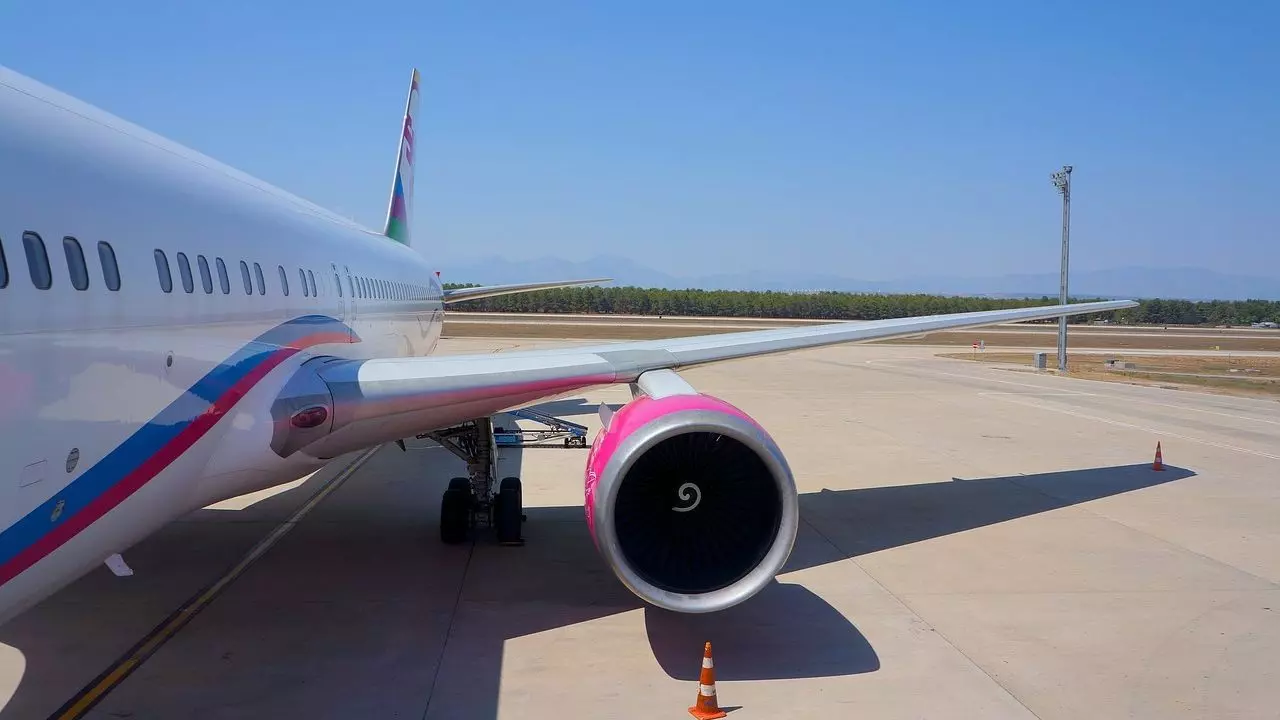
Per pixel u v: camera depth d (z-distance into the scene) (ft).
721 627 24.48
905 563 30.40
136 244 17.58
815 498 39.96
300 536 32.99
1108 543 32.89
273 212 27.61
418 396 24.25
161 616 24.70
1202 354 163.63
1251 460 49.78
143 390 17.24
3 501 13.42
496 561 30.17
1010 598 26.94
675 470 22.13
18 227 14.10
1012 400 79.51
